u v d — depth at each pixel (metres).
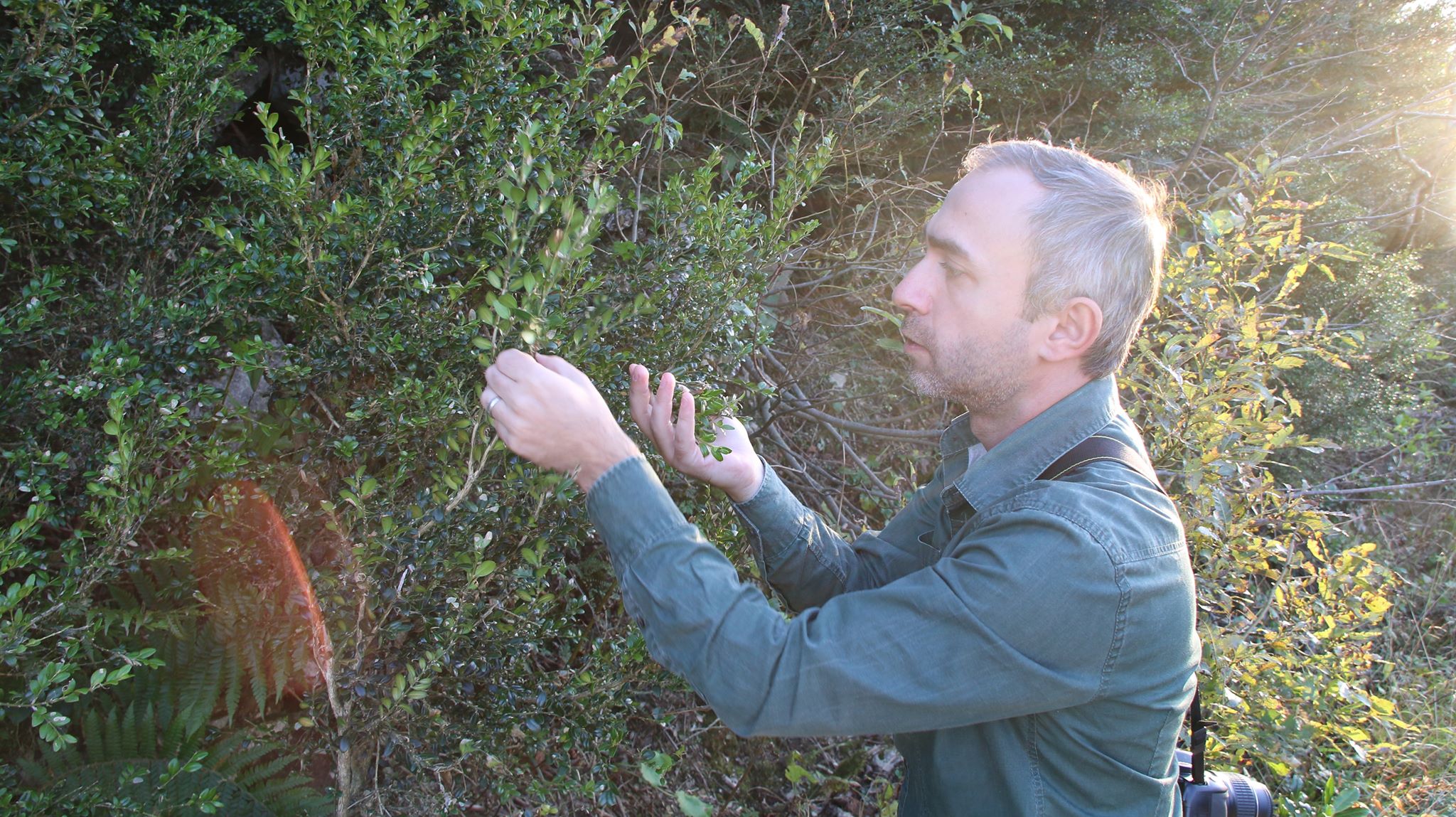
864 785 2.87
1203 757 1.56
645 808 2.33
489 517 1.51
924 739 1.40
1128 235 1.34
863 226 3.62
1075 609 1.14
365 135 1.68
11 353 1.73
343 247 1.49
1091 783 1.26
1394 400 4.75
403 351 1.52
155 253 1.78
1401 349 4.71
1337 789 2.69
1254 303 2.59
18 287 1.84
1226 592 2.75
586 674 1.69
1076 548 1.15
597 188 1.18
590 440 1.21
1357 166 5.50
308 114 1.61
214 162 1.75
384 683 1.54
